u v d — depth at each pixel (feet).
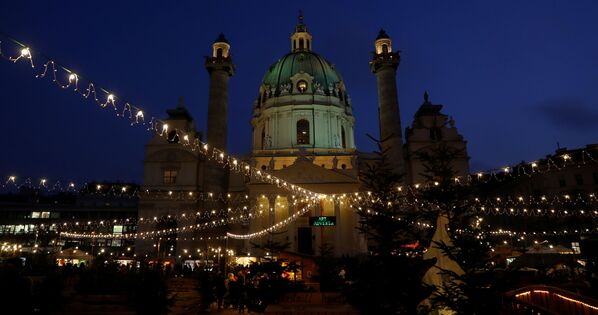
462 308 46.50
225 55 257.14
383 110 238.89
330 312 45.93
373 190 80.18
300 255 111.75
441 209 58.54
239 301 84.38
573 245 217.77
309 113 269.23
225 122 242.78
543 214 211.82
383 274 54.90
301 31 315.37
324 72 287.69
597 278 59.77
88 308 53.36
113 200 334.03
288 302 64.54
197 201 238.89
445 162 62.90
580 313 36.52
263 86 289.53
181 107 270.05
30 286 43.45
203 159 248.11
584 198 237.45
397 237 65.72
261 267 76.95
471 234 53.47
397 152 226.99
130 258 185.06
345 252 202.90
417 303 53.57
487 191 295.07
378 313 54.24
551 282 72.95
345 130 284.00
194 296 104.63
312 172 215.10
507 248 133.28
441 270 51.19
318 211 212.23
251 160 234.17
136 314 51.26
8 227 310.45
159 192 240.53
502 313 44.80
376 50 257.55
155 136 252.83
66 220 312.71
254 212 211.61
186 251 209.15
